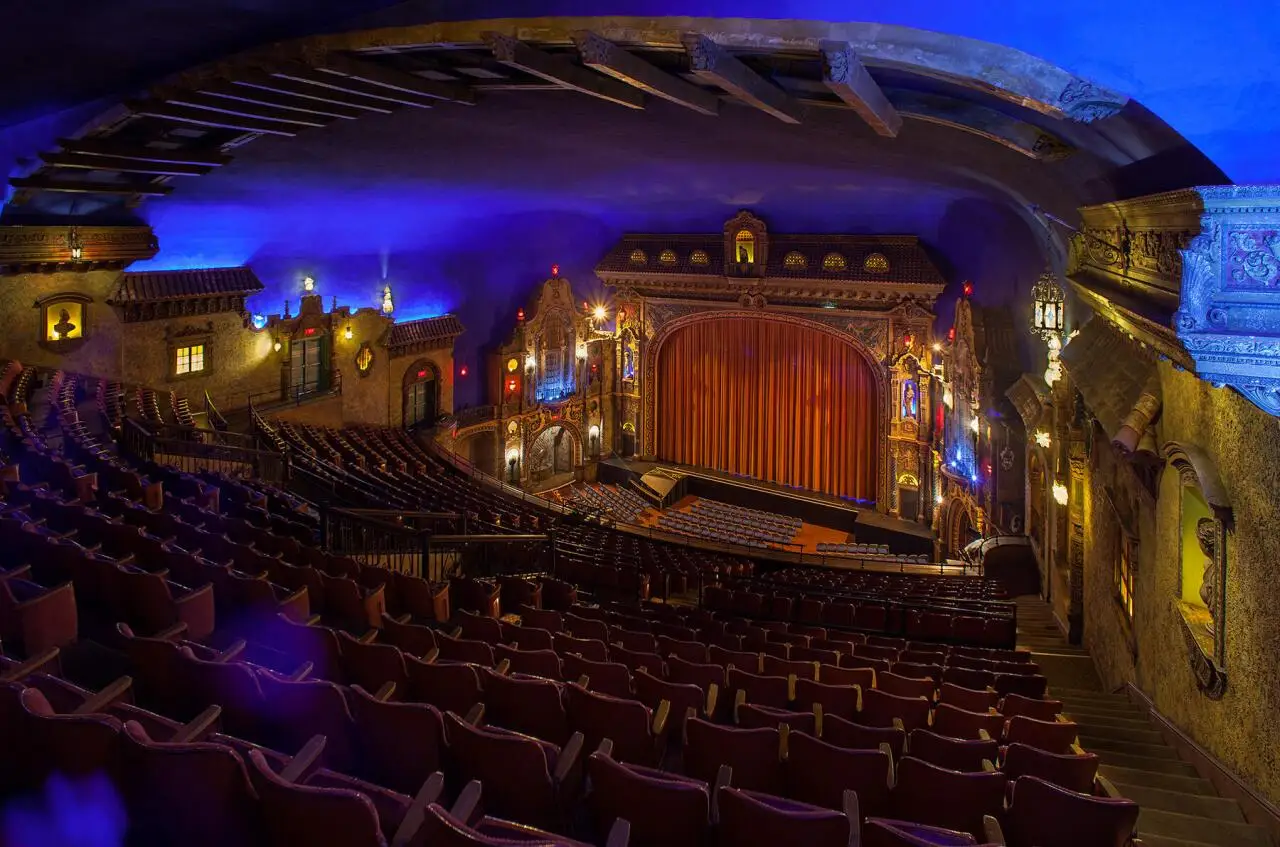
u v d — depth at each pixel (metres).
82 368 22.11
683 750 6.56
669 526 31.72
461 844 3.76
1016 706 9.23
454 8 8.62
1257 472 7.58
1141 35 5.71
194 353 24.83
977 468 24.88
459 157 19.64
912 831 4.94
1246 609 7.87
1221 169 6.12
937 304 29.12
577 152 19.23
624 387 37.62
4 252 19.53
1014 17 5.95
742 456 35.16
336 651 7.43
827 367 32.34
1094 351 13.46
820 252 30.83
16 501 10.81
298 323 27.19
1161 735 10.14
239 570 10.42
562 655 9.33
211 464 18.16
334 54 10.23
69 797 4.59
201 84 11.64
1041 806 5.57
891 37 6.45
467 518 18.00
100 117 13.25
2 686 4.63
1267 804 7.36
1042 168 10.40
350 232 27.44
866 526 30.58
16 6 8.67
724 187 25.47
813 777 6.02
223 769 4.31
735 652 10.40
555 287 35.19
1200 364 6.01
